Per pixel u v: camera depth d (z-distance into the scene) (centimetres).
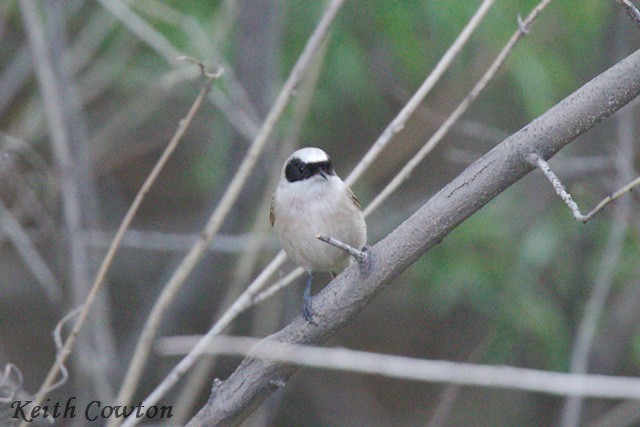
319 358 482
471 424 1462
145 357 698
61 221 1149
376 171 1404
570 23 1217
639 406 1222
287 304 1246
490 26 1145
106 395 1020
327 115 1294
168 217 1606
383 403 1614
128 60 1283
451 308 1450
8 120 1434
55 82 1063
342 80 1222
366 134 1429
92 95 1278
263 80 1123
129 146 1484
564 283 1323
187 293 1191
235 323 1257
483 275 1238
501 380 454
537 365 1298
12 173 1137
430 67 1247
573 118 535
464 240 1249
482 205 562
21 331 1598
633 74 523
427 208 572
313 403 1595
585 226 1277
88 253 1080
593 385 445
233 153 1109
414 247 576
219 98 1018
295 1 1240
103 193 1553
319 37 751
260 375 632
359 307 602
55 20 1110
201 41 1029
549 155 546
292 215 820
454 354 1575
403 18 1160
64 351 705
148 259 1576
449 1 1132
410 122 1377
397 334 1612
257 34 1102
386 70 1306
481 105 1389
